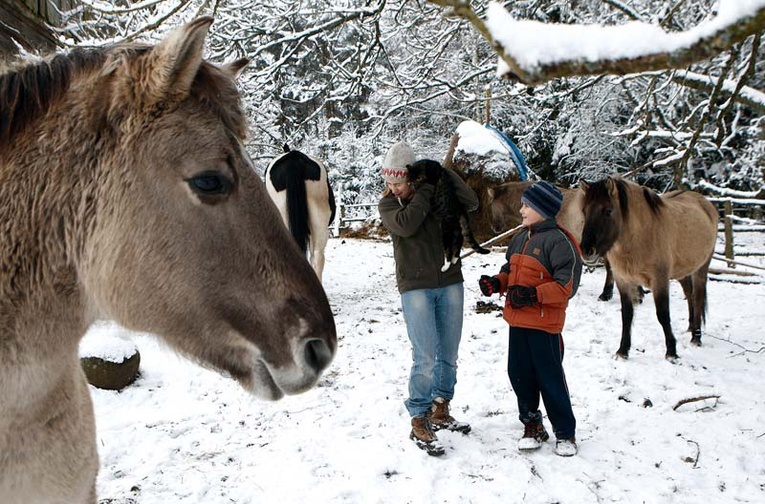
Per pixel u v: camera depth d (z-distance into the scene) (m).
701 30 0.99
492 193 10.41
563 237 3.68
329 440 3.95
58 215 1.50
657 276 5.80
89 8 5.13
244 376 1.58
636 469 3.54
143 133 1.47
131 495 3.29
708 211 7.07
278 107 12.20
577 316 7.30
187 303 1.52
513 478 3.45
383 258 12.22
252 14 7.34
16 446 1.56
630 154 17.00
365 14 5.83
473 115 18.83
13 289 1.48
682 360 5.64
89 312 1.61
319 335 1.55
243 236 1.53
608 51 1.03
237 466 3.63
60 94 1.51
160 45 1.47
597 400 4.61
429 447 3.71
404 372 5.29
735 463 3.59
